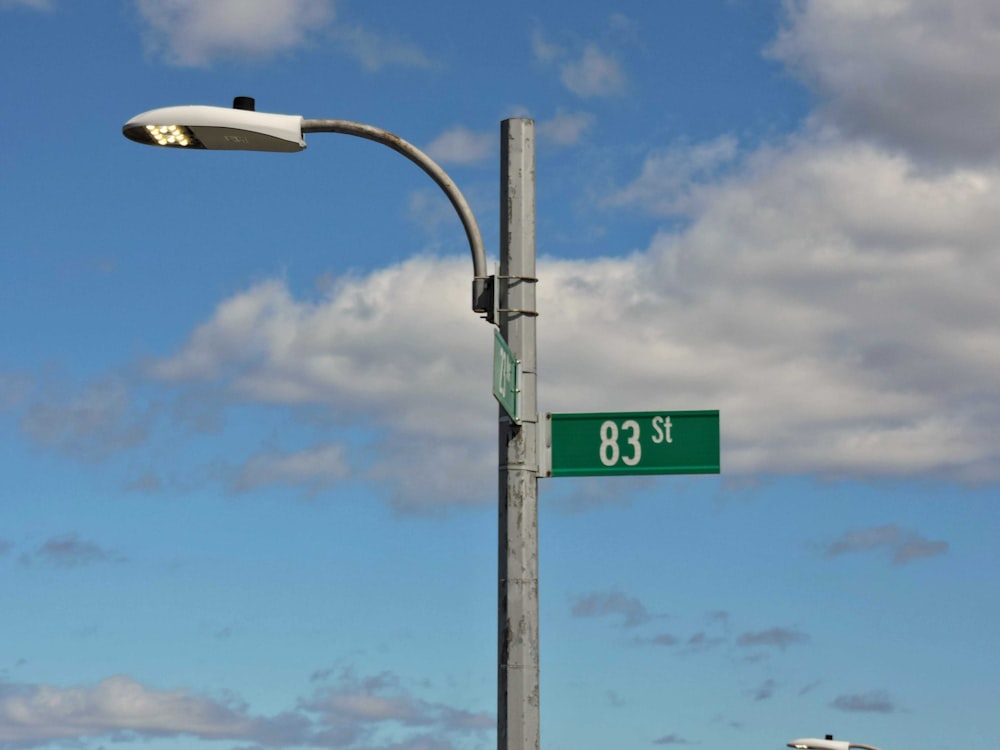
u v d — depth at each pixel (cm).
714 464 1096
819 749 3075
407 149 1133
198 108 1112
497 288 1109
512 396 1082
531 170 1120
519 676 1062
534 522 1089
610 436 1103
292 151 1139
